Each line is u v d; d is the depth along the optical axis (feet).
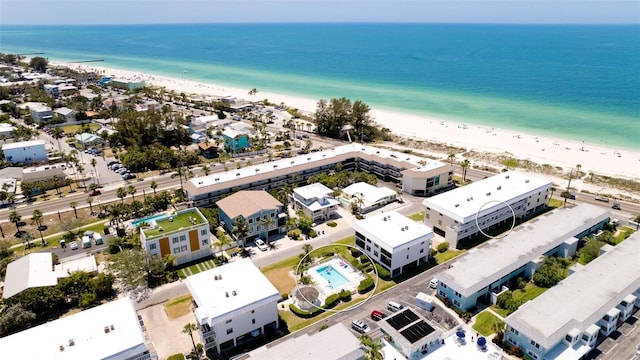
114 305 268.00
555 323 261.03
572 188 526.98
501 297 305.32
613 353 263.08
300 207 461.37
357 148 605.73
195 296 276.62
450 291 308.40
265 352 237.04
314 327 291.38
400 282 340.18
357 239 380.58
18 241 405.59
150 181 547.90
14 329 282.15
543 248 350.02
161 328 290.97
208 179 479.82
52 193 513.04
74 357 226.17
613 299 283.18
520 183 456.45
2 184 508.94
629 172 584.40
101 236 410.31
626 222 432.66
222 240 386.73
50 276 328.49
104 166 603.67
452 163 622.95
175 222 376.89
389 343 262.88
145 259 337.93
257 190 473.67
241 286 286.66
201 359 263.49
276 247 391.24
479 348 256.11
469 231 393.29
